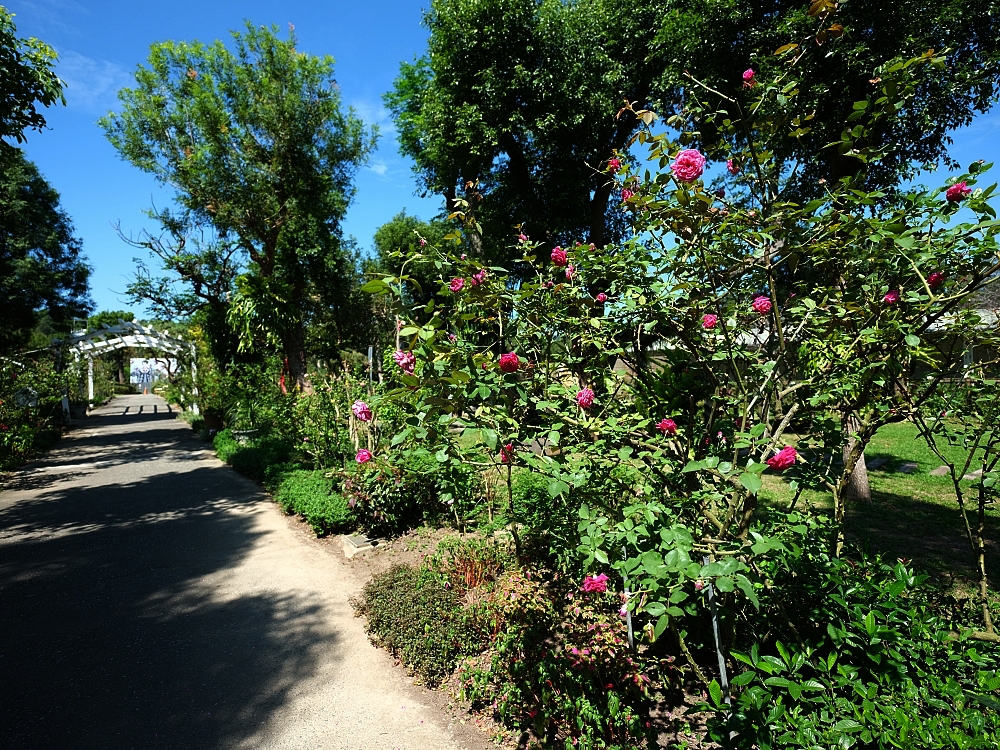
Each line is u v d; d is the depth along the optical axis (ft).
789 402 8.11
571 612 9.91
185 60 41.98
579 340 8.63
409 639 11.05
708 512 7.41
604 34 36.09
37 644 12.17
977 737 4.45
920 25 16.16
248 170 38.96
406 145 52.70
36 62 20.49
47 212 65.98
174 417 74.33
